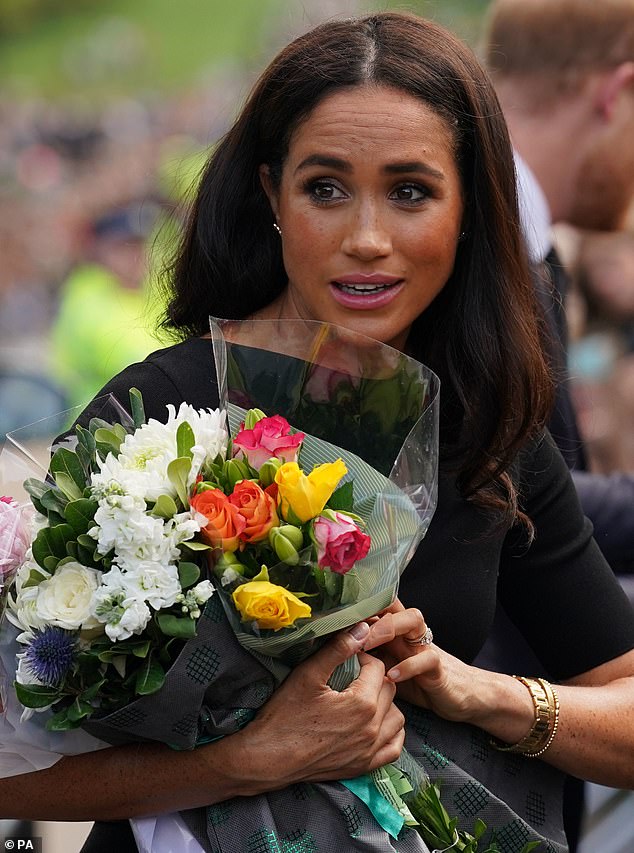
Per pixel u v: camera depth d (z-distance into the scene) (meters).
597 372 20.03
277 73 7.91
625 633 8.79
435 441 7.49
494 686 8.08
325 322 7.70
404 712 7.95
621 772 8.48
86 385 24.52
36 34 69.12
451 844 7.55
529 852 7.80
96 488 6.66
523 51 12.83
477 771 8.08
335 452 7.44
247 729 7.18
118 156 45.56
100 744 7.19
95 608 6.41
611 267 20.02
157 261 9.98
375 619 7.47
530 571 8.70
